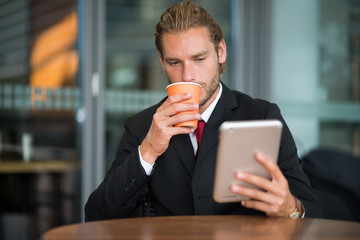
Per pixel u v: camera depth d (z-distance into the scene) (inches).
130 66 127.6
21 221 121.0
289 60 140.1
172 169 55.7
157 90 130.1
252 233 39.7
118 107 126.3
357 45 145.9
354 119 145.6
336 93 144.0
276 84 139.1
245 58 138.3
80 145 122.6
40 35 122.6
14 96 121.0
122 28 127.0
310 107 141.6
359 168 86.1
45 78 122.7
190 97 47.8
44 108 122.6
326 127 143.0
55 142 122.9
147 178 51.9
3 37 120.3
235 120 56.3
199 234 39.4
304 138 140.8
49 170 122.5
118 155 59.4
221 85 59.2
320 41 142.8
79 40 123.5
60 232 40.5
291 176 53.3
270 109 57.0
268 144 42.7
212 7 136.5
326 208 77.0
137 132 59.8
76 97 123.4
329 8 143.4
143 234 39.5
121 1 127.0
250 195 43.6
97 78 123.6
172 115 49.0
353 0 145.6
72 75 123.5
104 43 125.2
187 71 53.0
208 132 55.1
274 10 139.0
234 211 53.3
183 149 55.7
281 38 139.6
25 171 121.4
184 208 54.9
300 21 140.9
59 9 123.5
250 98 59.7
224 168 42.2
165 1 130.9
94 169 123.0
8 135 120.9
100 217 53.9
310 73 141.7
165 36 53.4
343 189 77.6
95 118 123.5
